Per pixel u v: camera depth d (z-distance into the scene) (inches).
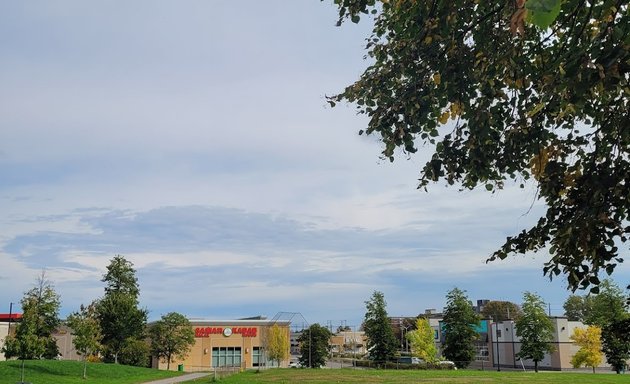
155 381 1727.4
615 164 157.8
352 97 231.5
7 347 1497.3
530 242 188.7
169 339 2556.6
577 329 2268.7
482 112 186.7
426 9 192.5
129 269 2691.9
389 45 227.6
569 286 156.6
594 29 154.6
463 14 187.8
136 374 1959.9
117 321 2359.7
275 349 2847.0
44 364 1803.6
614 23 134.0
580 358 2220.7
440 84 189.8
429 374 2068.2
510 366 2960.1
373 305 2876.5
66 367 1818.4
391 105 207.8
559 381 1646.2
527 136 190.9
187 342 2615.7
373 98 224.7
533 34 185.2
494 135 194.2
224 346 2915.8
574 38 150.9
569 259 157.9
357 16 227.1
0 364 1712.6
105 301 2401.6
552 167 177.2
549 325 2364.7
